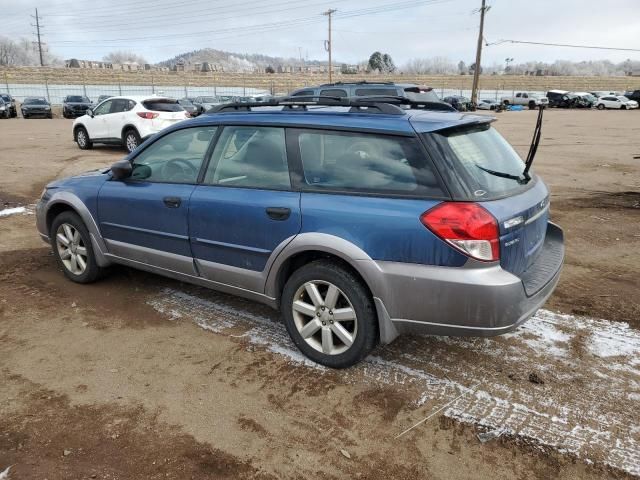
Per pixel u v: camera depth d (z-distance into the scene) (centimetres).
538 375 343
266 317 427
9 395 321
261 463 267
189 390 327
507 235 298
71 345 383
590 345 382
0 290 482
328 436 287
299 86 8831
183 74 9575
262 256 360
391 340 325
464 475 260
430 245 296
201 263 398
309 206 334
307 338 356
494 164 339
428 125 318
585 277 518
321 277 337
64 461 267
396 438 285
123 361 361
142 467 264
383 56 13338
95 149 1595
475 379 339
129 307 446
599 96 5741
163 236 416
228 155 385
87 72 8306
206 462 267
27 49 12419
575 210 798
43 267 543
